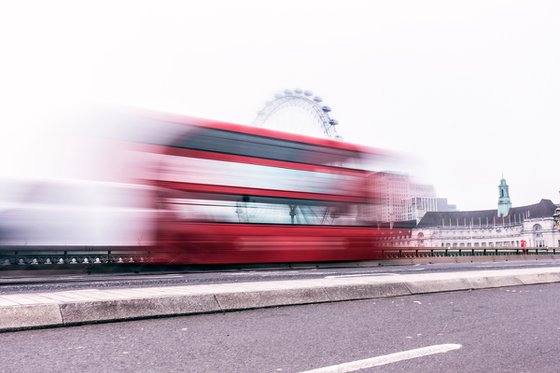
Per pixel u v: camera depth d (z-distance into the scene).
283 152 12.53
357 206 13.88
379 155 14.82
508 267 13.91
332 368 2.74
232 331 3.83
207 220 10.94
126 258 11.43
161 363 2.86
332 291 5.62
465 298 5.95
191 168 10.96
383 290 6.03
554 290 7.02
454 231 194.25
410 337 3.64
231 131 11.72
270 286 5.66
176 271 11.45
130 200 10.22
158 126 10.78
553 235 170.38
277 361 2.93
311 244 12.61
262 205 11.84
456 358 3.02
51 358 2.94
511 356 3.10
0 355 3.00
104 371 2.68
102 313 4.16
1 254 10.21
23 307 3.88
